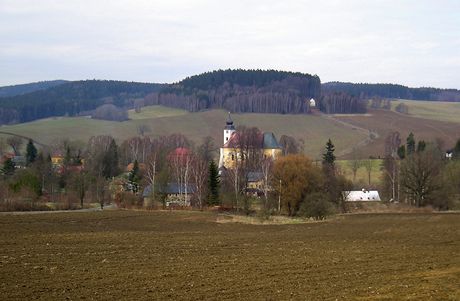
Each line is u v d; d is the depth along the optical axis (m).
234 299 33.88
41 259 48.22
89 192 141.00
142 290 36.12
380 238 66.75
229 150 174.62
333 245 59.75
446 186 123.44
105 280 39.12
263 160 141.88
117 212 105.56
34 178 131.25
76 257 49.47
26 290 36.03
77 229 75.31
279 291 35.97
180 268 44.03
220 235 69.81
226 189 127.69
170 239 64.50
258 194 131.75
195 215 101.75
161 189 126.88
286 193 111.00
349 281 39.25
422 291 36.06
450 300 33.81
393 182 141.38
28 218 89.00
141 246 57.56
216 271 42.78
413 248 57.19
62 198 135.38
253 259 49.00
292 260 48.47
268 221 93.31
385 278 40.38
